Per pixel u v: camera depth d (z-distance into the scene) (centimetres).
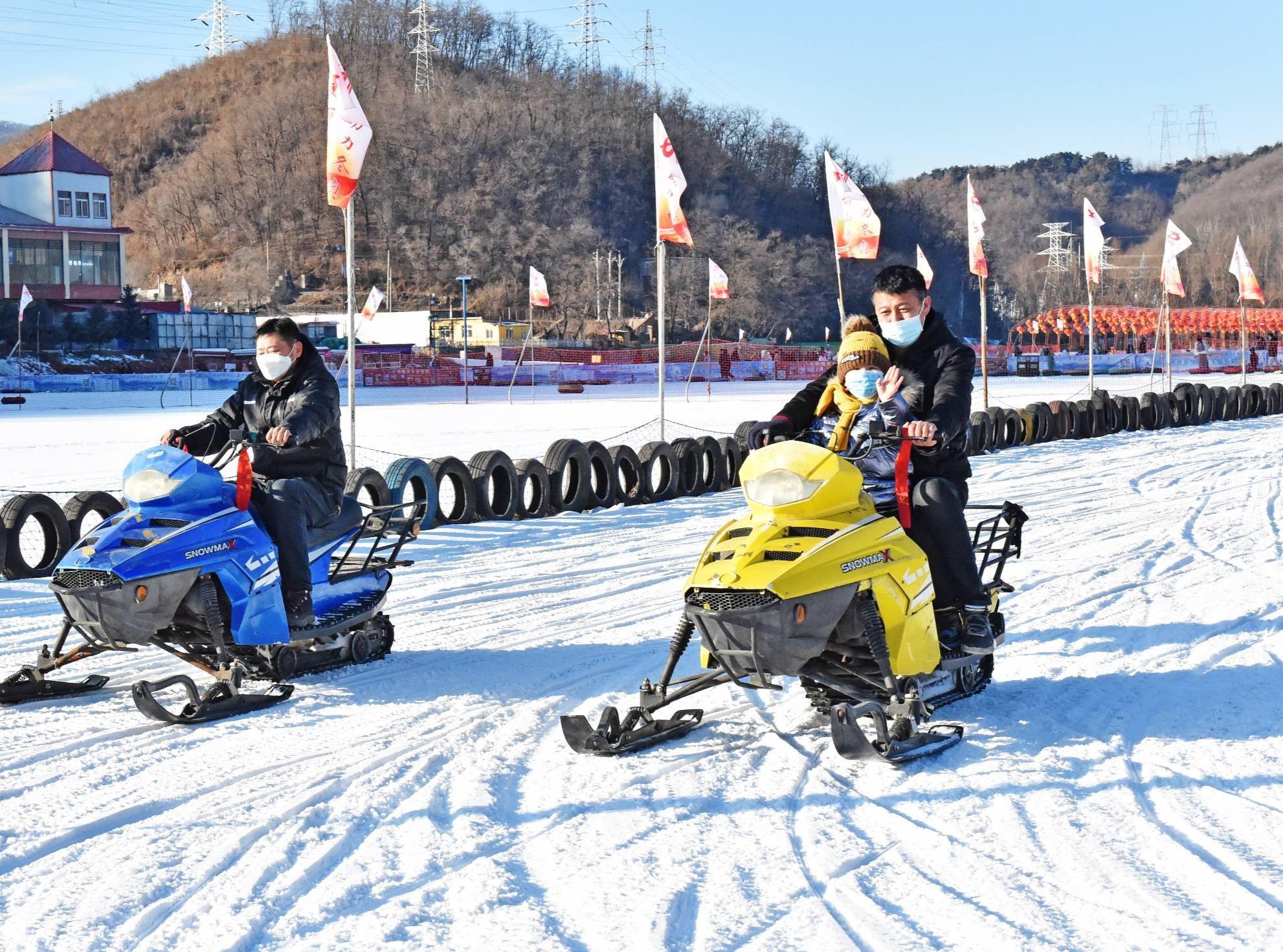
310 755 496
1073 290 15850
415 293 12475
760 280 12531
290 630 596
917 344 550
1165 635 718
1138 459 1788
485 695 595
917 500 534
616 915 343
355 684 617
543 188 13350
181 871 375
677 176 1509
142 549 532
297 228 13238
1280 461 1723
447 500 1395
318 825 417
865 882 368
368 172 13250
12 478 1683
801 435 560
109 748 506
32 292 7088
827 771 478
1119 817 425
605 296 12138
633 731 508
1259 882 368
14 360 5716
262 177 13775
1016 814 428
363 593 662
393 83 15775
